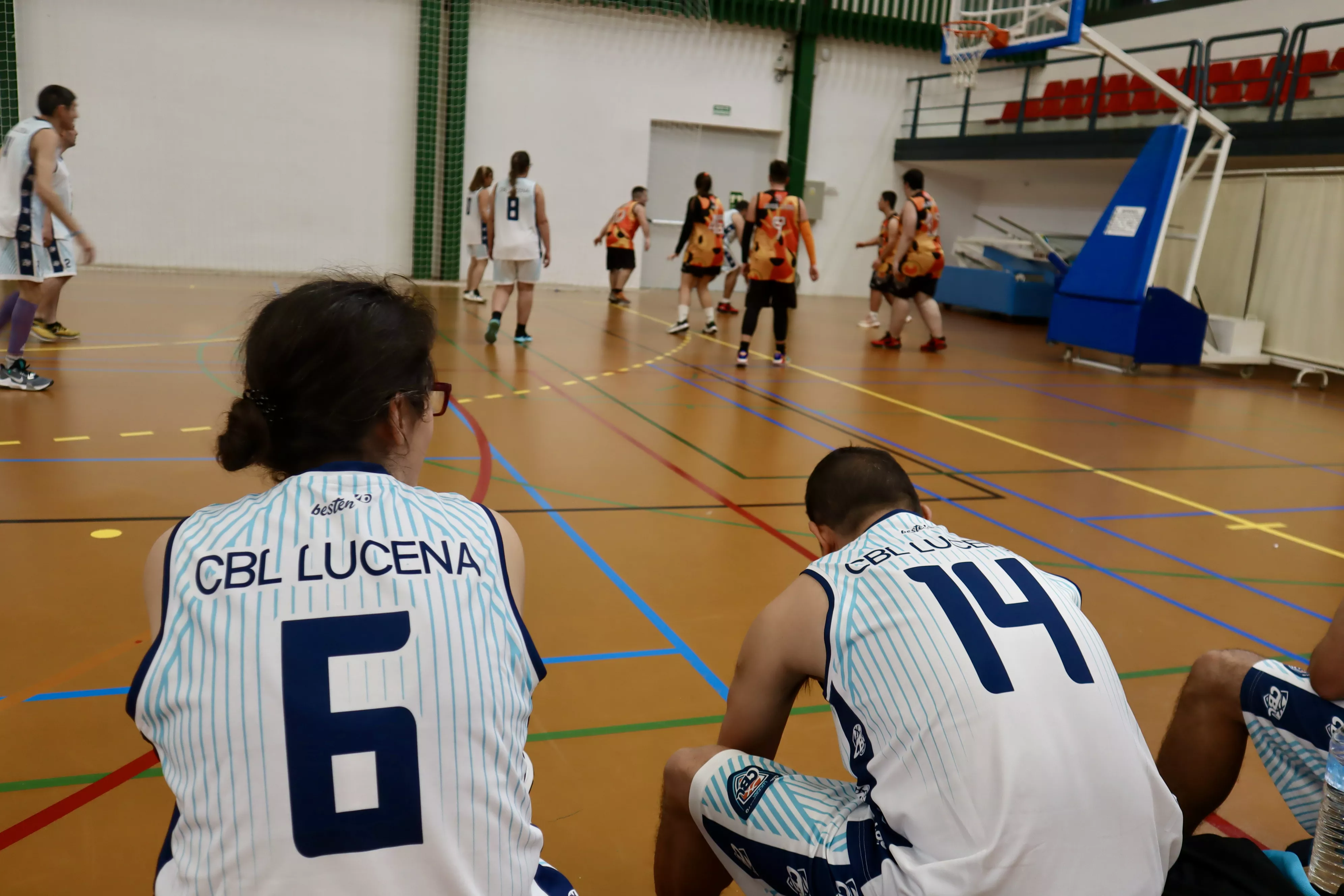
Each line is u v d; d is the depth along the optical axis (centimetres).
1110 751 113
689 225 888
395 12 1145
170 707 88
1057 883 105
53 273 490
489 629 95
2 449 391
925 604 121
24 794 179
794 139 1362
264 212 1148
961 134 1322
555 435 478
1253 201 909
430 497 103
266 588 91
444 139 1193
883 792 116
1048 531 380
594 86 1257
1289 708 155
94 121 1065
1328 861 148
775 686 136
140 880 159
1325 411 707
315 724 86
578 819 184
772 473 435
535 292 1196
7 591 261
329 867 84
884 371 755
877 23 1351
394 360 101
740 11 1293
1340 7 972
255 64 1110
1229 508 429
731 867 136
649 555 324
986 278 1228
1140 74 775
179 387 529
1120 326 808
